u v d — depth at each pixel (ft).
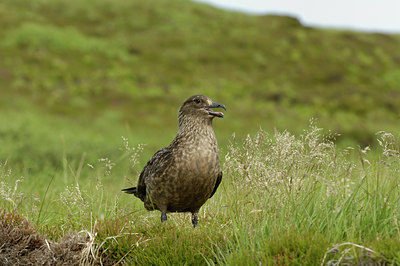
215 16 255.50
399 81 198.39
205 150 26.63
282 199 23.98
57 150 66.95
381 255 19.27
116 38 195.83
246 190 25.27
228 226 26.58
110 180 38.52
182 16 239.91
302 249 20.62
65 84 143.84
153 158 28.76
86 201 30.91
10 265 23.40
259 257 20.99
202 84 162.09
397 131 25.82
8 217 25.75
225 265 21.58
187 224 29.53
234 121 117.39
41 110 116.88
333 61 211.00
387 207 22.95
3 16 188.75
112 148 67.31
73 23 204.54
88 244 24.27
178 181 26.78
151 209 30.60
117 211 30.76
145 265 23.34
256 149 25.30
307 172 24.44
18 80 139.54
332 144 24.61
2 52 158.30
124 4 241.35
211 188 27.48
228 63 193.47
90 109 125.39
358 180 25.07
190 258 22.95
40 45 168.45
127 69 164.35
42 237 25.54
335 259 19.69
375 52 233.55
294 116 133.39
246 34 231.91
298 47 223.30
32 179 41.19
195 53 197.36
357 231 22.07
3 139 71.36
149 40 203.92
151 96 142.72
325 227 22.80
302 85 178.19
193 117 27.07
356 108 150.10
